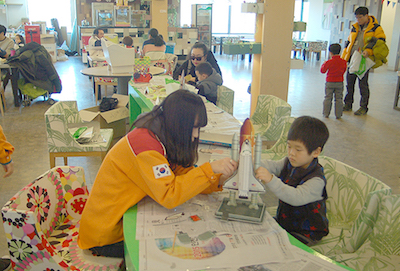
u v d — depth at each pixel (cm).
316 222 158
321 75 1007
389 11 1254
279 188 143
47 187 167
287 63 456
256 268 110
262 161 175
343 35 1238
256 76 474
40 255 137
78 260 151
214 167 139
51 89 610
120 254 153
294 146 154
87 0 1191
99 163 381
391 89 800
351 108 614
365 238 148
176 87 321
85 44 916
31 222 132
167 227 130
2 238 244
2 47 682
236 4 1756
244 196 134
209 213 141
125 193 146
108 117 411
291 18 441
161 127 140
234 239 124
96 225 146
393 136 483
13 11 1297
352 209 173
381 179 351
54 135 290
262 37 443
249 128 135
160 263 111
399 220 144
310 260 114
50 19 1344
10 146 210
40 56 591
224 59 1316
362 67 562
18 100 604
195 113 136
